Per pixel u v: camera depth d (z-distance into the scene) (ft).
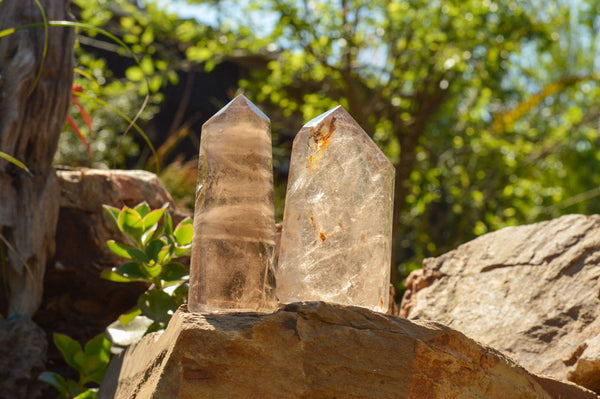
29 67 8.57
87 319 8.96
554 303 6.56
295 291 3.99
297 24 24.50
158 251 6.35
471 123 31.27
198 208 4.12
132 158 27.91
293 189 4.13
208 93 31.35
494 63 25.39
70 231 8.77
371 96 29.37
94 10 23.39
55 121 8.81
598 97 34.04
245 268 3.93
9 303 8.07
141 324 6.64
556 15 28.66
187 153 30.01
